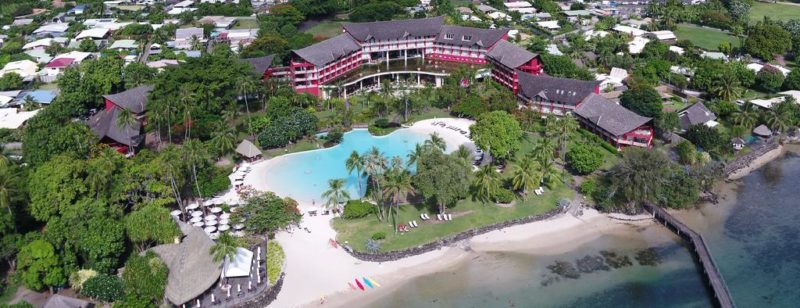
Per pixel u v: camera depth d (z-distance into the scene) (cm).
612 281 11669
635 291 11369
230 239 11175
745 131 18088
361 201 13850
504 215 13738
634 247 12750
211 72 18012
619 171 13812
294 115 17775
